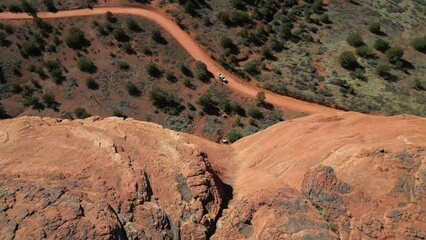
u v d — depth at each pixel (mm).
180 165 25781
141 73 58844
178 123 53812
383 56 60219
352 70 58188
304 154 29172
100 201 21625
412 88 55156
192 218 23094
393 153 23156
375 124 33375
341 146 28375
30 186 21297
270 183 25625
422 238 19000
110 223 20281
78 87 57469
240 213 22812
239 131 52156
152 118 54594
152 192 24203
